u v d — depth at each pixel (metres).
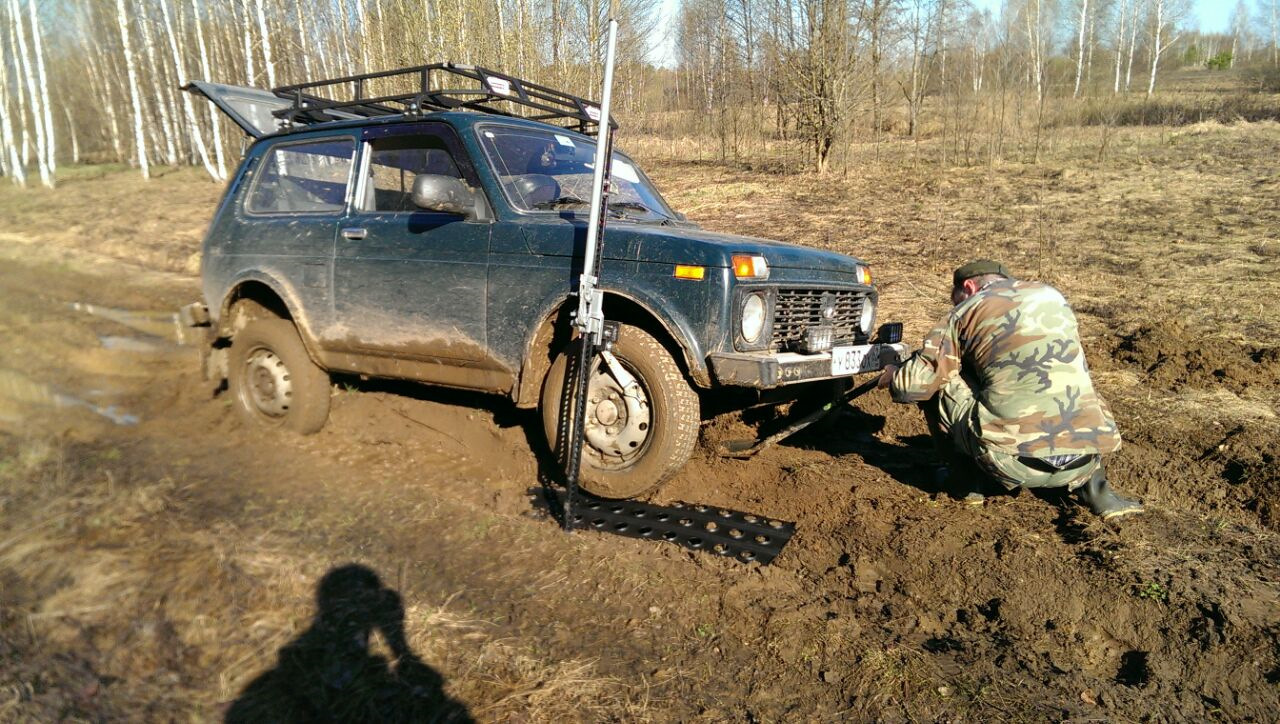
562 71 18.70
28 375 5.54
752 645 2.88
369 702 2.38
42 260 10.26
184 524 3.37
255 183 5.22
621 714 2.46
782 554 3.55
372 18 18.72
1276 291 7.64
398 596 2.98
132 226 13.54
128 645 2.53
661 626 2.96
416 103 4.52
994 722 2.49
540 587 3.18
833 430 5.14
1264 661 2.68
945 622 3.09
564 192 4.49
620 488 3.97
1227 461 4.20
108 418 4.82
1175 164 15.47
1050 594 3.12
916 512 3.78
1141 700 2.62
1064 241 10.40
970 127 20.19
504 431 4.76
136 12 24.33
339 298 4.64
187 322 5.34
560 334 4.20
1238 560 3.28
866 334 4.71
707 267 3.72
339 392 5.28
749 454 4.47
